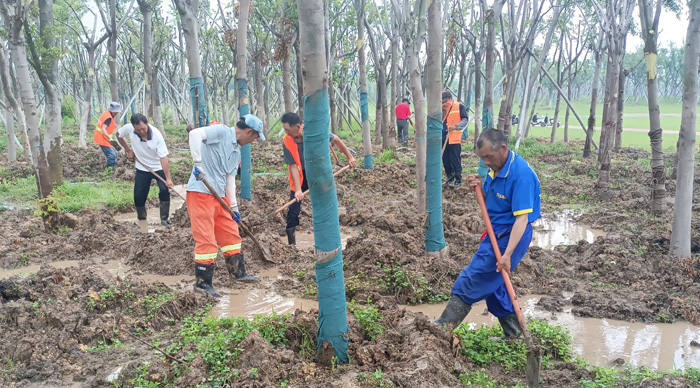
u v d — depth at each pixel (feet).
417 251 23.34
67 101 109.70
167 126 97.30
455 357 14.14
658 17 27.40
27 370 14.47
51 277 19.07
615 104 38.24
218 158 19.83
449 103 39.09
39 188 34.47
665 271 22.00
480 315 18.72
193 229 19.85
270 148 61.52
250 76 88.79
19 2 31.19
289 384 12.71
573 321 18.15
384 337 14.28
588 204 36.96
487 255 13.96
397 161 50.19
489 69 36.50
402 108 68.08
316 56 12.50
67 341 15.66
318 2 12.35
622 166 47.83
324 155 13.02
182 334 15.81
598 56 53.26
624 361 15.12
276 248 24.80
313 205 13.41
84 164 47.93
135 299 18.81
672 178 43.45
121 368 14.33
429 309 19.47
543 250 24.98
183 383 12.81
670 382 12.57
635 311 18.42
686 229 23.00
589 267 22.97
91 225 29.58
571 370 14.10
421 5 24.89
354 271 21.75
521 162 13.64
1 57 44.29
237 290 21.08
